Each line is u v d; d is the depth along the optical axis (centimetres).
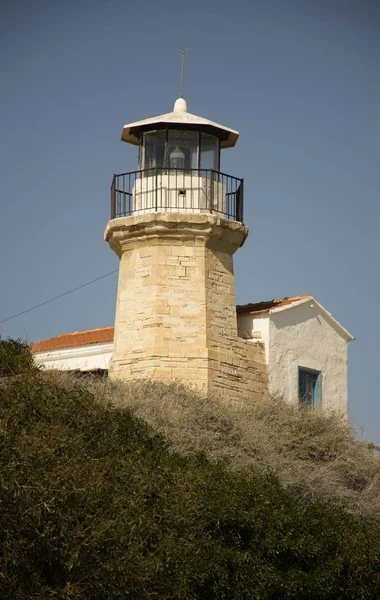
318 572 4703
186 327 7119
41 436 4188
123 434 4994
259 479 5131
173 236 7231
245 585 4541
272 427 6825
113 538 3888
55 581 3784
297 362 7669
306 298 7775
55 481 3853
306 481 6256
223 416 6431
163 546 4150
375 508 6331
